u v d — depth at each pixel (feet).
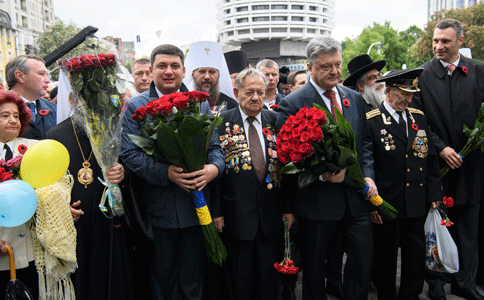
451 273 12.12
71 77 8.29
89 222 8.96
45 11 233.35
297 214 10.22
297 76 18.43
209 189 10.19
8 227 7.77
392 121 11.06
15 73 11.72
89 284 8.86
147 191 9.61
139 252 9.86
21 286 7.43
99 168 9.14
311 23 299.99
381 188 11.09
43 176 7.82
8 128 8.52
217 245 9.45
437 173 11.44
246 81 10.05
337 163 8.96
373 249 11.28
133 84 18.75
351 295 10.15
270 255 10.39
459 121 11.98
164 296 9.64
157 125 8.56
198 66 14.53
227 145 10.27
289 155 8.94
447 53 12.05
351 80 14.20
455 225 12.41
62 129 9.13
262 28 297.53
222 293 10.86
